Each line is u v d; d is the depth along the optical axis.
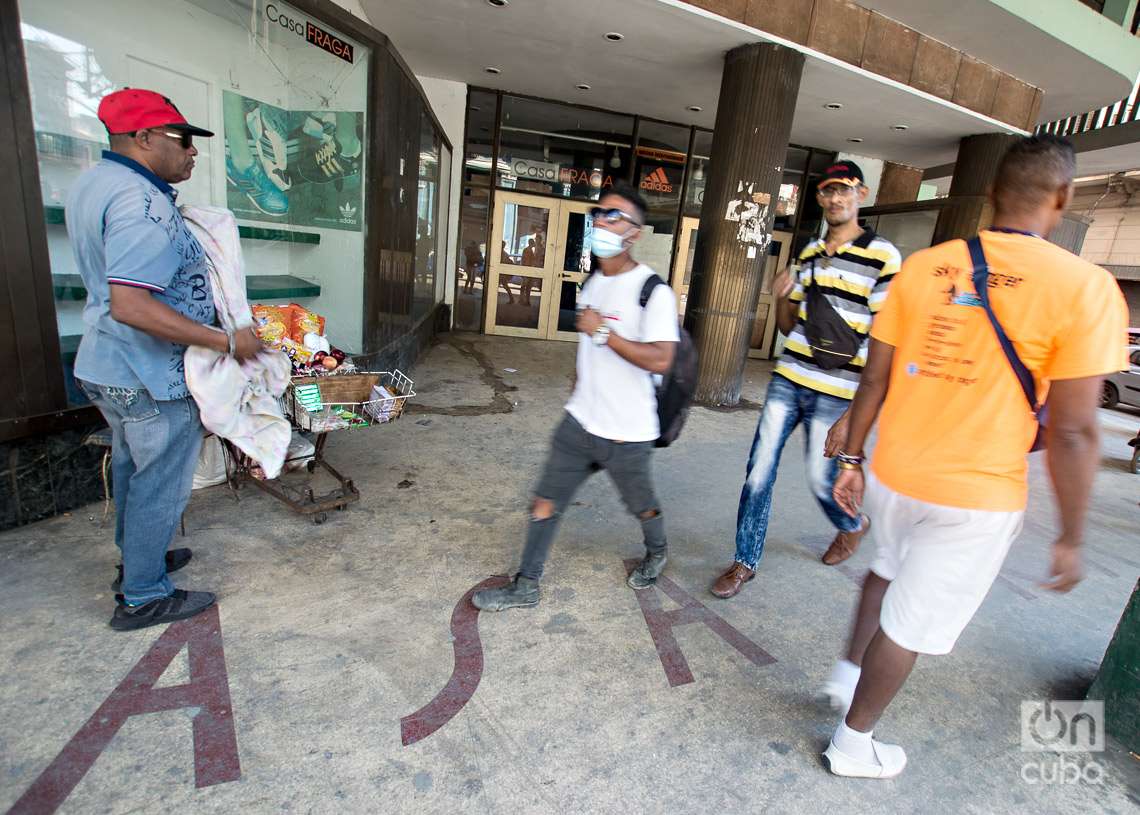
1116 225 16.45
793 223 10.77
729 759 1.90
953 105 7.28
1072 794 1.90
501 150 9.30
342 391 2.91
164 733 1.79
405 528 3.12
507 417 5.28
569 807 1.68
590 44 6.62
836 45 6.20
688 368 2.33
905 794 1.84
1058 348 1.42
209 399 2.12
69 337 3.04
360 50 4.34
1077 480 1.43
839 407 2.61
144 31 3.38
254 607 2.39
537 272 9.80
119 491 2.21
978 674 2.45
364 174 4.57
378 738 1.84
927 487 1.61
